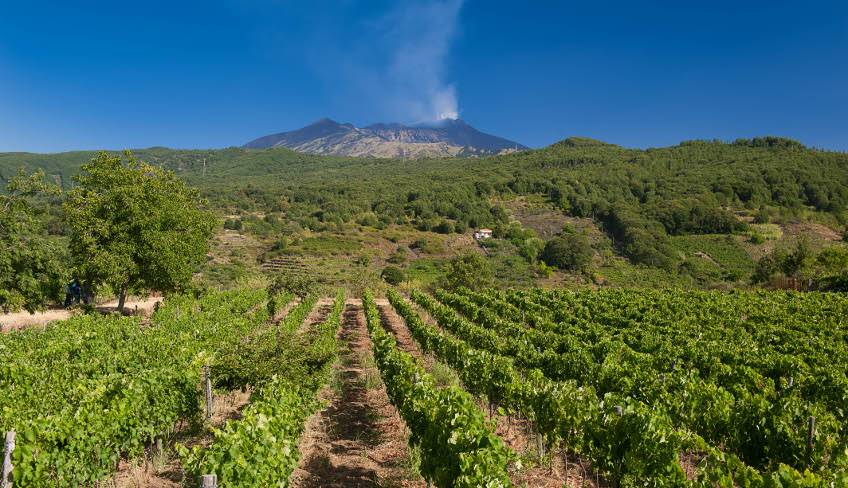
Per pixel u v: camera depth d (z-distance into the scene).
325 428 9.69
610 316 22.55
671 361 12.24
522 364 13.30
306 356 10.28
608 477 6.82
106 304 28.91
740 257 76.06
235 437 5.56
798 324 19.36
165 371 8.63
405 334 23.17
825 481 4.82
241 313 26.67
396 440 9.03
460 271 40.88
